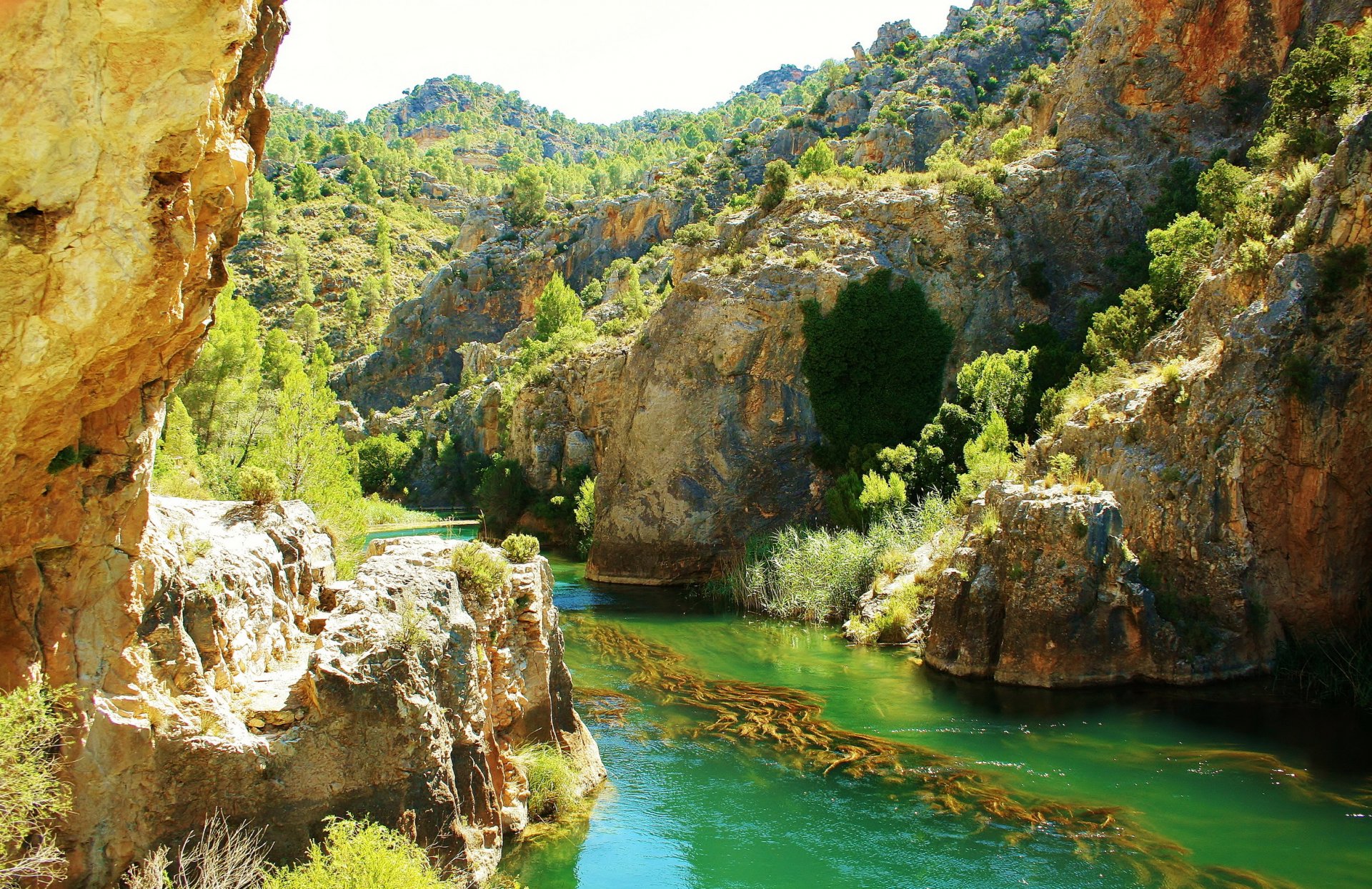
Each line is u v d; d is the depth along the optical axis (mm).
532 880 14258
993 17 120188
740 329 47250
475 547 15828
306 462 29953
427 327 132500
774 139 126312
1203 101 55188
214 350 40031
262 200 161250
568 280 132375
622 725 22219
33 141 7359
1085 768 19000
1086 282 52094
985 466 34000
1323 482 24641
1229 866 14727
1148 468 27000
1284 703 22812
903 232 50688
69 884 9453
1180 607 25547
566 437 69750
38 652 9805
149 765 10250
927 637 29109
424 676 12531
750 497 47156
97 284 8234
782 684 26000
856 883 14367
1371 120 25438
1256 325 26000
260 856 10656
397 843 10492
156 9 7121
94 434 10148
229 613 12477
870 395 47281
